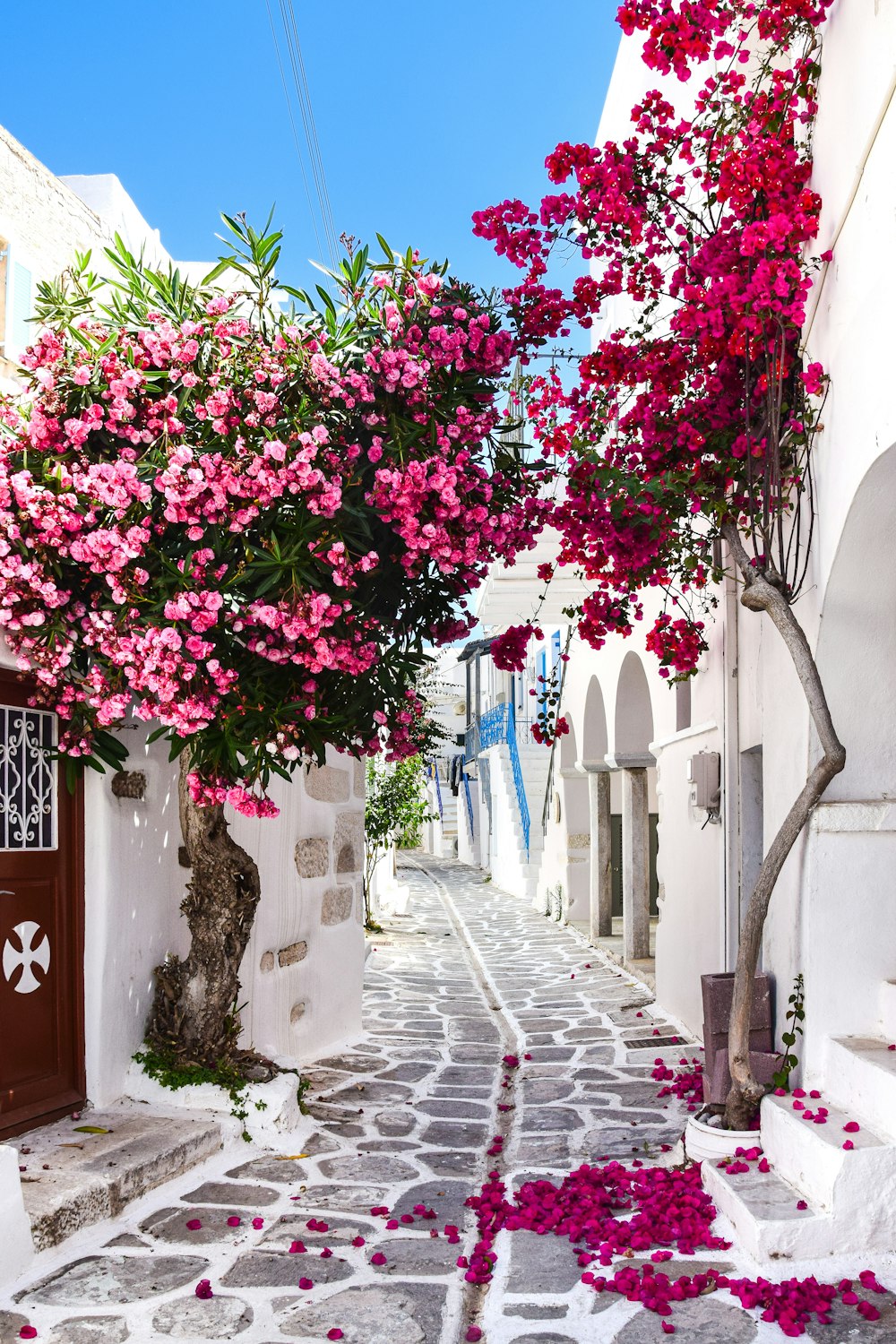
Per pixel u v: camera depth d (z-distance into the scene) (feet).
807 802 13.58
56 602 14.17
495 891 70.64
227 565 14.08
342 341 15.15
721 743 22.11
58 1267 12.21
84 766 16.51
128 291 15.43
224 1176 15.35
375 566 14.87
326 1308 11.30
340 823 25.26
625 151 16.57
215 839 17.70
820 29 14.42
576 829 47.96
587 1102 19.39
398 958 38.27
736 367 15.71
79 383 14.29
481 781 87.61
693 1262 12.07
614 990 31.22
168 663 13.56
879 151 11.94
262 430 14.29
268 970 21.40
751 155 14.46
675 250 16.61
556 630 56.03
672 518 15.96
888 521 13.37
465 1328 11.06
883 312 11.90
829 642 14.49
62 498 13.82
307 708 14.92
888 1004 14.08
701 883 23.94
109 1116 16.24
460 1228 13.62
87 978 16.63
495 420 16.08
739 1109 14.42
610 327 32.83
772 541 16.65
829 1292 11.12
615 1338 10.52
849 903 14.37
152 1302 11.41
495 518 15.72
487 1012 28.99
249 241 14.61
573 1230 12.92
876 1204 11.92
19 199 18.85
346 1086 20.74
